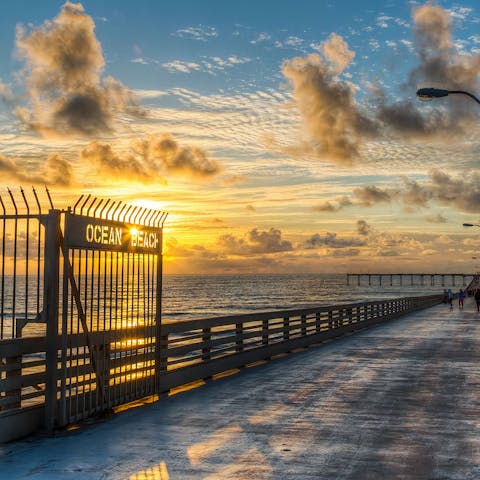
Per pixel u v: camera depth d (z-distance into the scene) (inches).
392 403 474.9
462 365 706.8
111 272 428.1
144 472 297.4
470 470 300.8
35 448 340.8
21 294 4266.7
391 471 299.3
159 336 497.7
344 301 5969.5
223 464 311.4
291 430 386.0
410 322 1579.7
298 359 778.2
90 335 406.9
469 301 3356.3
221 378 614.2
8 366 358.6
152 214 475.5
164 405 468.8
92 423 404.5
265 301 5915.4
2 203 374.6
